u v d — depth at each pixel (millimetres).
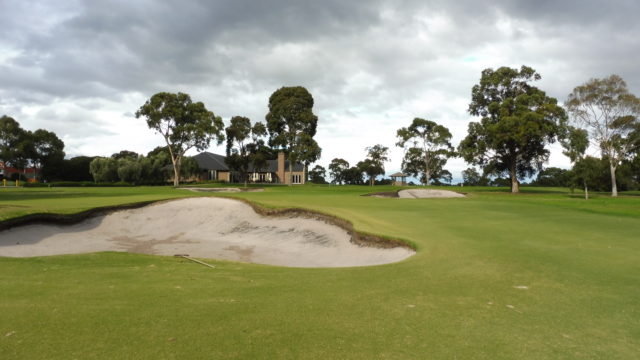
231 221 21641
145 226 21203
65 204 22328
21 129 84062
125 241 18766
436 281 7457
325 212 19016
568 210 21094
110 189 48812
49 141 87625
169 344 4402
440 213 19625
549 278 7594
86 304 5980
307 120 66500
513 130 44219
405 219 17219
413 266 8844
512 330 4945
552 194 46594
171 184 71562
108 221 20984
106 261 10805
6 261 10141
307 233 17891
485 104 51688
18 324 5039
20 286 7281
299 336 4688
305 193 42906
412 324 5129
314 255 14938
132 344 4395
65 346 4340
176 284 7504
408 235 12977
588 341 4629
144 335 4668
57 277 8250
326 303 6062
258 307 5836
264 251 16484
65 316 5371
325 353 4207
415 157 70562
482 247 10898
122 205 22547
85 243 17641
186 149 59031
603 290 6762
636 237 12367
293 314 5508
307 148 62406
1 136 81062
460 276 7828
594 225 15078
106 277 8289
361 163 81625
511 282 7320
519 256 9680
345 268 9312
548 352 4312
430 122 68438
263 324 5090
